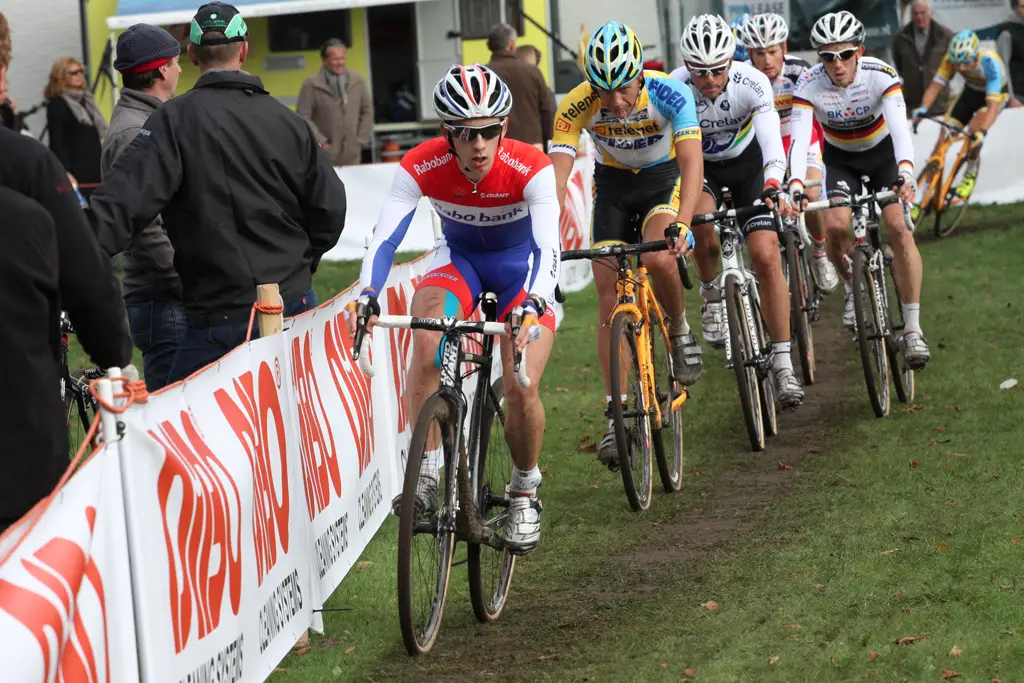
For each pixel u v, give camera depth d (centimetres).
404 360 1020
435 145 734
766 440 1120
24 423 468
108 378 470
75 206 495
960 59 2083
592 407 1257
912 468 957
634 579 794
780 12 2705
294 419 712
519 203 747
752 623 688
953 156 2416
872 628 658
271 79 2762
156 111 748
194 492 536
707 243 1227
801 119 1299
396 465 975
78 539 426
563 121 992
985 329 1437
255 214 759
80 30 2689
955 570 727
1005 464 934
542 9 2688
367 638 718
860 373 1356
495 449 803
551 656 679
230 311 763
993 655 607
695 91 1159
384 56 2753
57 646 396
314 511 738
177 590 518
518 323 659
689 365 1027
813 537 828
